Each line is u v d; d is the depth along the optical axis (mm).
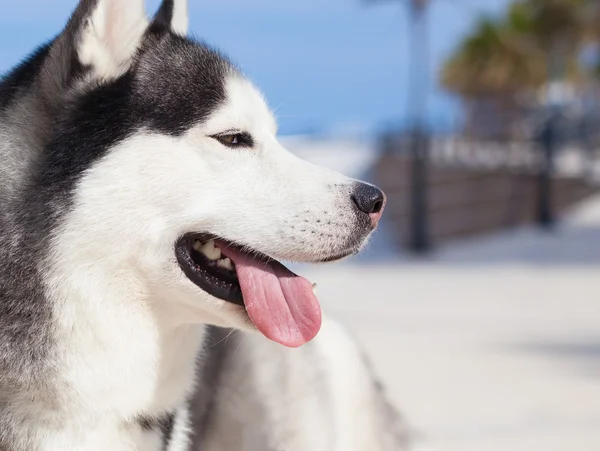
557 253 13219
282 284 3104
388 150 16844
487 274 11570
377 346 7355
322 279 11664
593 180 18656
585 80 34500
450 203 16625
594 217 16641
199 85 3100
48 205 2896
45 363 2859
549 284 10555
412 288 10625
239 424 3582
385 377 6348
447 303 9508
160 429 3137
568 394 5949
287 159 3182
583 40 32562
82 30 3027
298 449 3582
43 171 2943
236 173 3082
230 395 3564
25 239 2889
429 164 16469
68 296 2871
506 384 6184
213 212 3029
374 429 3959
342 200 3123
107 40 3074
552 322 8336
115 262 2920
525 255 13211
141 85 3045
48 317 2865
